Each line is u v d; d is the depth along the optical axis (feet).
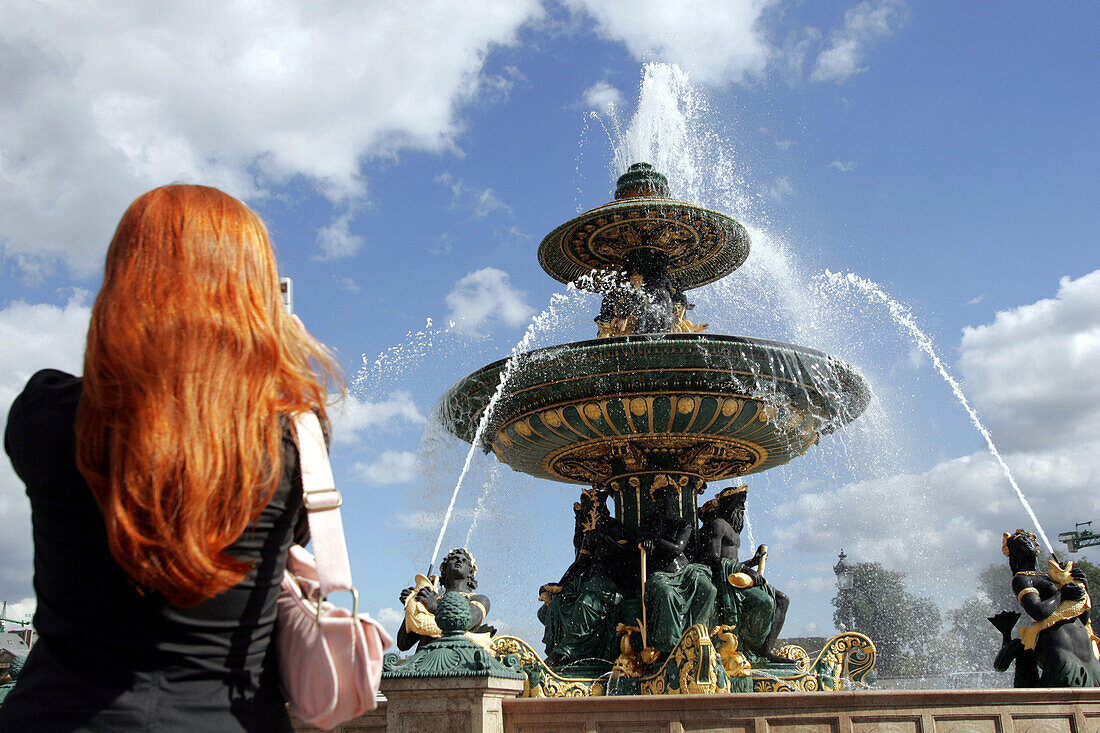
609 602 33.09
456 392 34.88
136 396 4.81
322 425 5.84
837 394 34.60
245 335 5.22
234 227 5.63
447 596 19.22
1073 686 25.96
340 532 5.59
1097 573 112.88
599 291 41.32
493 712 18.24
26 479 5.13
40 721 4.86
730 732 21.01
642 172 40.91
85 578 4.96
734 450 36.01
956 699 22.24
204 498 4.79
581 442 35.42
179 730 4.96
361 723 18.93
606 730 20.67
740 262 42.88
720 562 33.01
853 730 21.52
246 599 5.27
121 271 5.29
